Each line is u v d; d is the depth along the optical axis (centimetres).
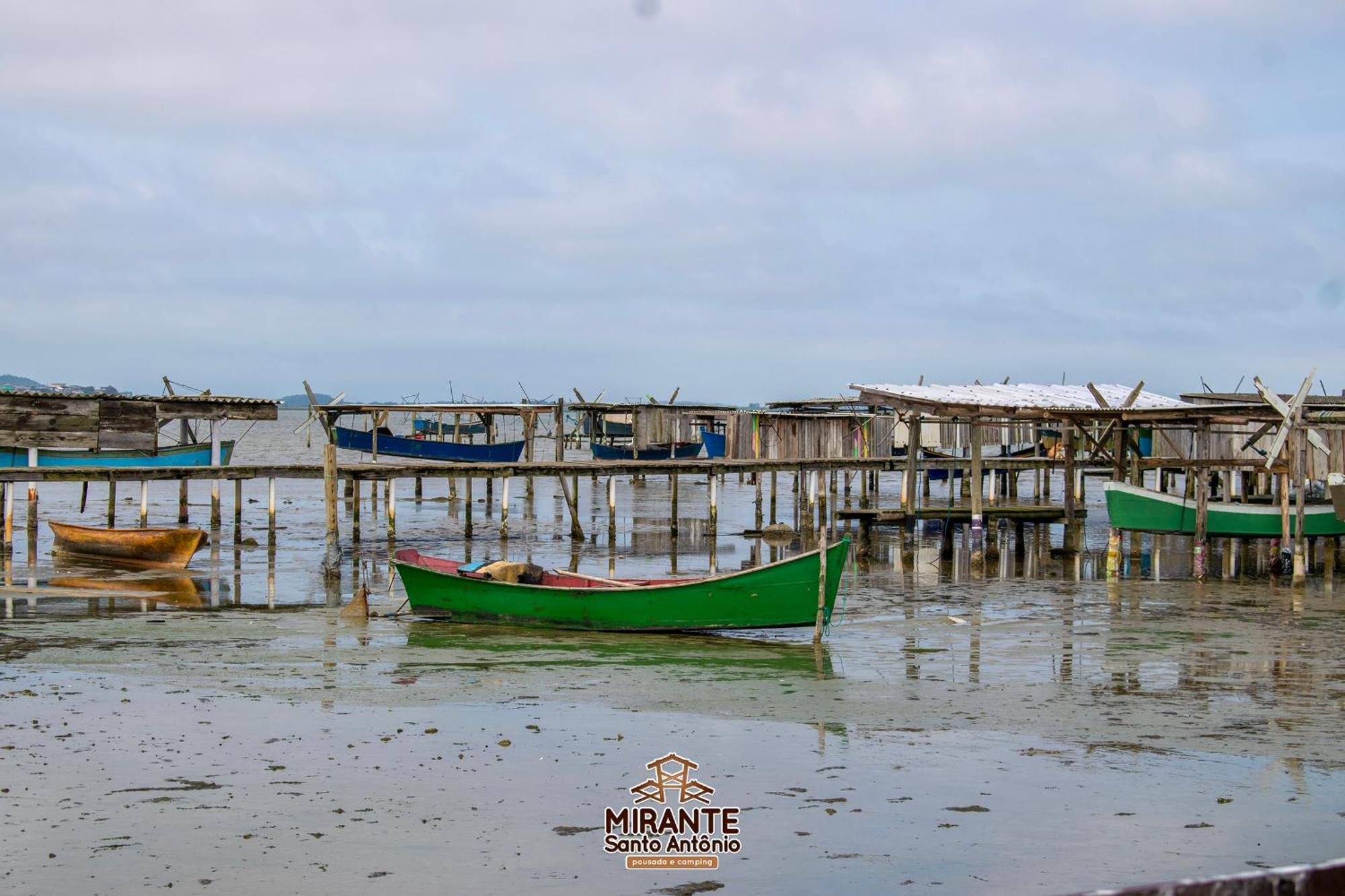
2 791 1279
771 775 1370
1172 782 1348
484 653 2031
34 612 2411
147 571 3005
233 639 2138
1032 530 4191
